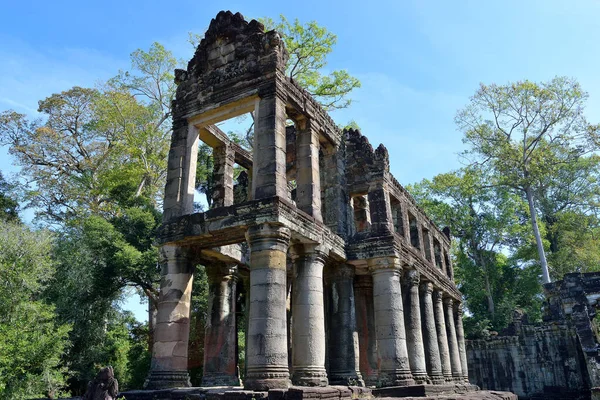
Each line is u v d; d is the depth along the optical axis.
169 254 16.16
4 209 35.97
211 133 19.08
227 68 17.17
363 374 19.91
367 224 21.95
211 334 18.56
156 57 38.38
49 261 26.38
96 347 28.94
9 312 23.06
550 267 46.97
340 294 18.73
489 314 46.41
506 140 42.72
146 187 36.53
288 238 14.37
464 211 48.81
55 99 38.72
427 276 23.66
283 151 15.46
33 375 21.50
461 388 22.61
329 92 32.56
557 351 33.78
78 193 37.66
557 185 50.75
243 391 12.10
